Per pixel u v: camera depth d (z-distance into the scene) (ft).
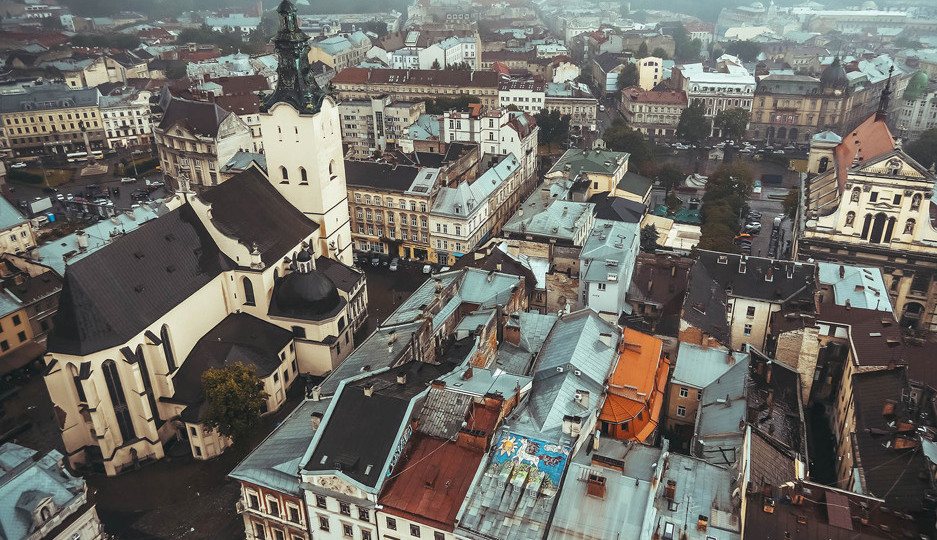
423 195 546.67
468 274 381.81
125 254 344.08
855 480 272.72
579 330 321.11
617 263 378.32
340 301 413.18
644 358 322.34
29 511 241.76
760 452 256.11
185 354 364.99
